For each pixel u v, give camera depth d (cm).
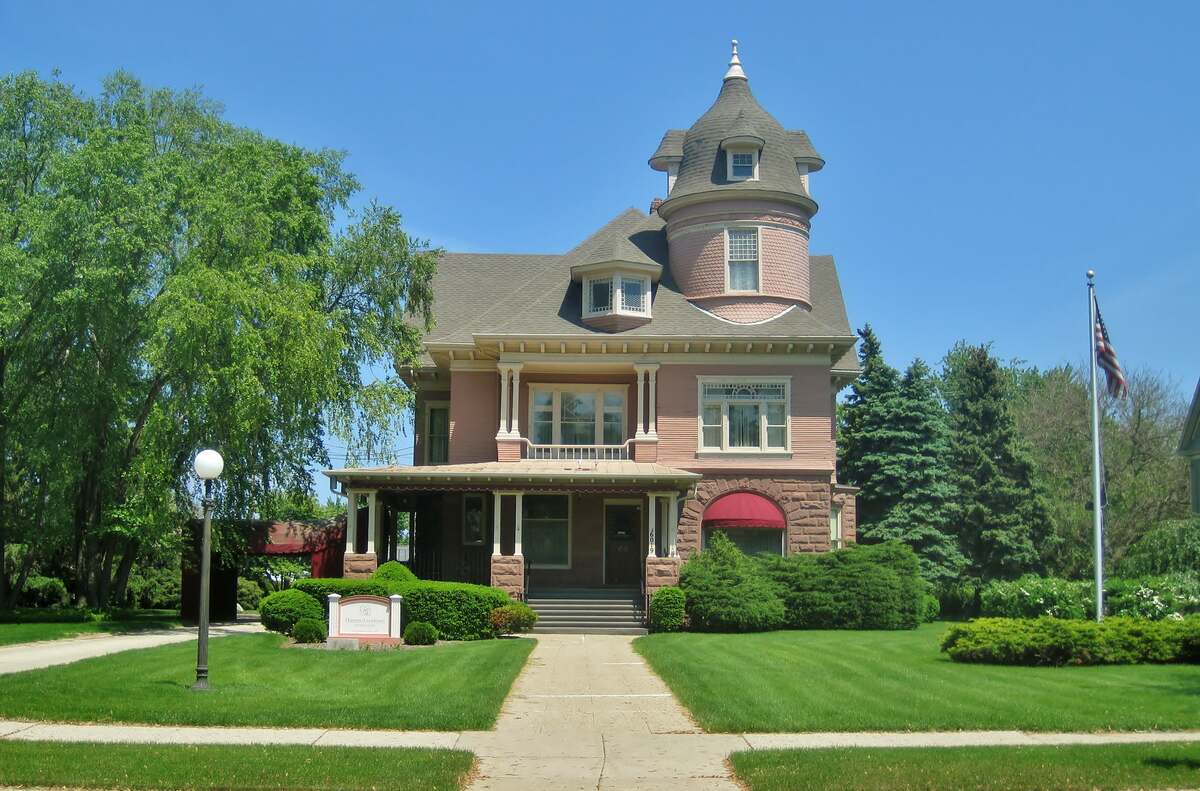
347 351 3588
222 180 3291
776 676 2028
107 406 3378
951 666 2181
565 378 3816
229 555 3578
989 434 4600
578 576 3697
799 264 3912
